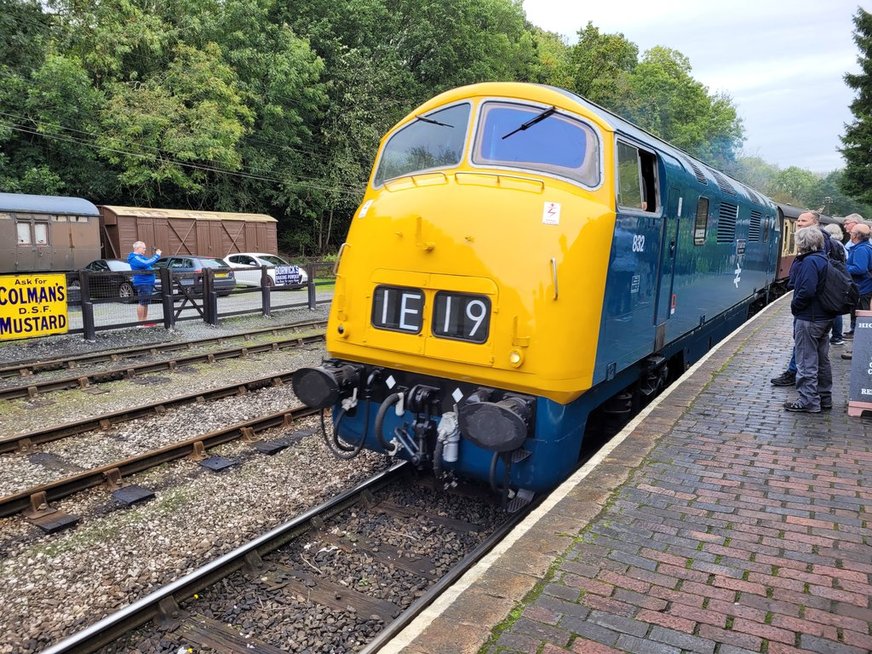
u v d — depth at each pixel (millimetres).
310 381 5074
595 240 4527
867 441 5695
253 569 4441
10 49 26297
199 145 27906
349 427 5457
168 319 13789
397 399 5035
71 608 4031
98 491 5801
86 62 28031
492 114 5203
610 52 39812
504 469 4617
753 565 3635
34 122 25141
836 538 3951
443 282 4688
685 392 7258
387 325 4996
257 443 7027
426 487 5797
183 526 5121
